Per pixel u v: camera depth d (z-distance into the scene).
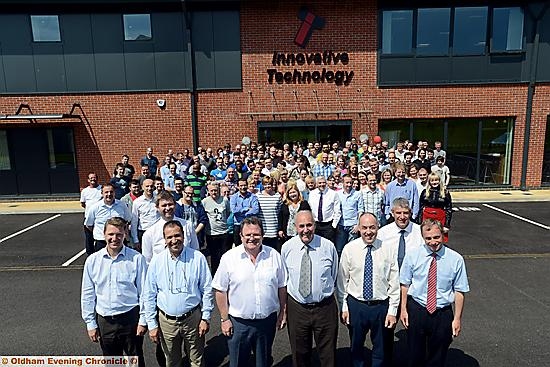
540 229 10.67
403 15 15.12
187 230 5.58
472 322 5.81
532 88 15.45
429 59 15.33
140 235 7.12
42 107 15.23
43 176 15.84
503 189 16.09
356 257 4.37
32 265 8.62
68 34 14.93
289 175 9.80
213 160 13.39
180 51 15.16
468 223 11.38
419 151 12.57
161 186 7.90
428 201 7.05
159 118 15.48
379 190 8.23
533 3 14.96
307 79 15.37
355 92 15.46
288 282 4.37
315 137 15.77
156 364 4.93
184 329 4.23
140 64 15.20
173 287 4.19
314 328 4.32
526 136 15.70
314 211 7.86
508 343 5.26
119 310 4.24
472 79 15.44
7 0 14.26
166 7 14.91
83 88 15.22
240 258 4.14
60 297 6.93
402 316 4.31
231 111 15.51
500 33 15.23
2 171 15.84
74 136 15.55
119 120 15.45
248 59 15.24
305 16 15.03
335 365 4.71
